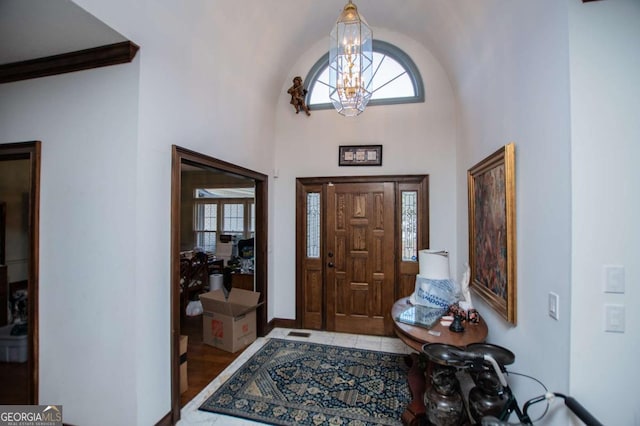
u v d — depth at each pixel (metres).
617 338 1.25
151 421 1.91
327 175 3.84
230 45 2.70
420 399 2.10
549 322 1.44
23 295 2.17
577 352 1.27
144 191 1.87
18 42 1.78
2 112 2.08
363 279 3.75
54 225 1.95
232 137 2.88
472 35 2.50
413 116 3.65
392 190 3.68
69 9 1.50
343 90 2.11
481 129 2.48
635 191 1.23
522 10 1.71
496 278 2.08
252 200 6.71
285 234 3.96
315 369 2.83
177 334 2.12
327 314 3.83
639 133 1.23
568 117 1.29
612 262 1.25
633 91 1.24
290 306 3.94
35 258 1.96
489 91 2.28
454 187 3.53
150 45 1.89
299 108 3.76
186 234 6.96
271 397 2.39
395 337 3.63
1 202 2.19
